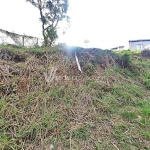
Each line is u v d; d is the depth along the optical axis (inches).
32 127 78.4
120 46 674.2
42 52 141.1
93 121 92.0
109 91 124.4
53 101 98.7
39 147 72.0
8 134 74.1
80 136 80.6
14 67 114.4
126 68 173.5
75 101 104.4
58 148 72.7
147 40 683.4
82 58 153.3
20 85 102.1
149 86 152.0
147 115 105.3
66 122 86.3
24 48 151.4
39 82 110.0
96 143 77.8
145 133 89.1
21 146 70.5
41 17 479.5
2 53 125.6
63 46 158.1
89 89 118.0
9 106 87.6
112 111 103.3
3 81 100.0
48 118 85.0
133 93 132.6
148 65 196.2
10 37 223.5
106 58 166.4
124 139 83.4
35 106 91.8
